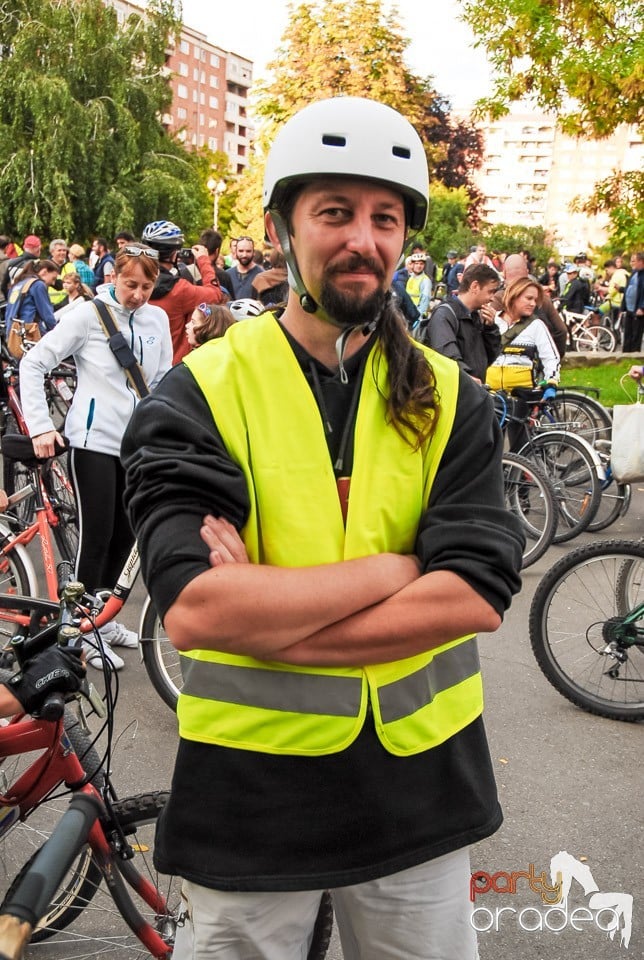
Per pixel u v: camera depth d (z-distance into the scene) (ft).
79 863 7.73
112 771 10.93
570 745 11.89
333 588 4.57
